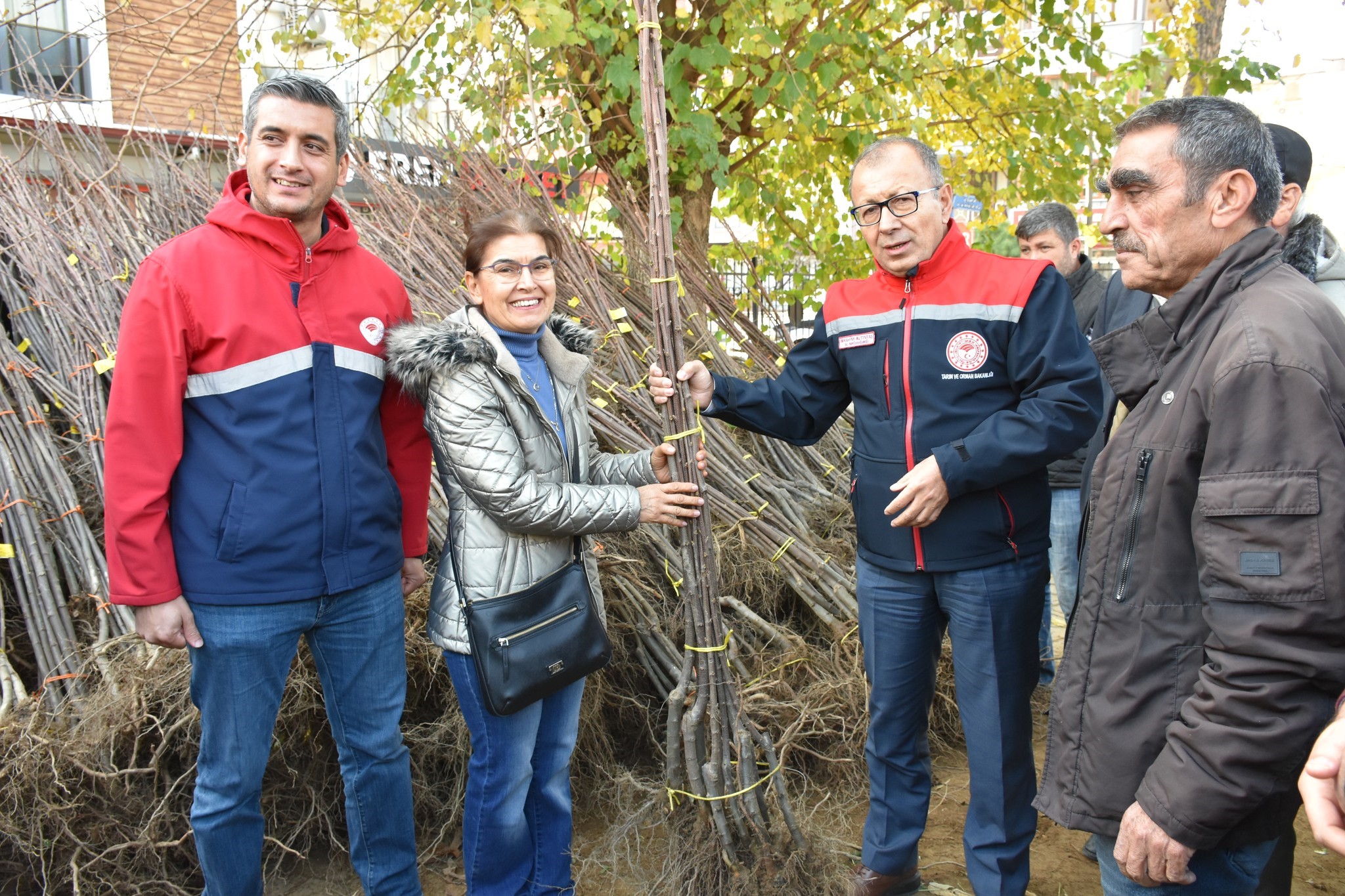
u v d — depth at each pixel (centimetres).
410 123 529
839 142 505
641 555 330
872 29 488
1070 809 155
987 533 210
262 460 185
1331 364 126
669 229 209
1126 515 150
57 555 285
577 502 194
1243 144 143
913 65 492
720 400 231
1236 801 127
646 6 201
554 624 199
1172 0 573
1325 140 995
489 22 363
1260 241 143
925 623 224
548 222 420
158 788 244
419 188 480
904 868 235
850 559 355
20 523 273
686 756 219
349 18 538
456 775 274
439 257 404
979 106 582
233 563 183
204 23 715
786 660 302
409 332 193
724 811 220
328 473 192
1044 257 370
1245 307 137
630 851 259
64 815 227
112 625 271
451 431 190
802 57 425
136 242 383
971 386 210
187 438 184
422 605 281
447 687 279
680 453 212
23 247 364
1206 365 139
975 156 629
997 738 214
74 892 221
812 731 283
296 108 183
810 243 606
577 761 290
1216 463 131
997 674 213
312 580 191
